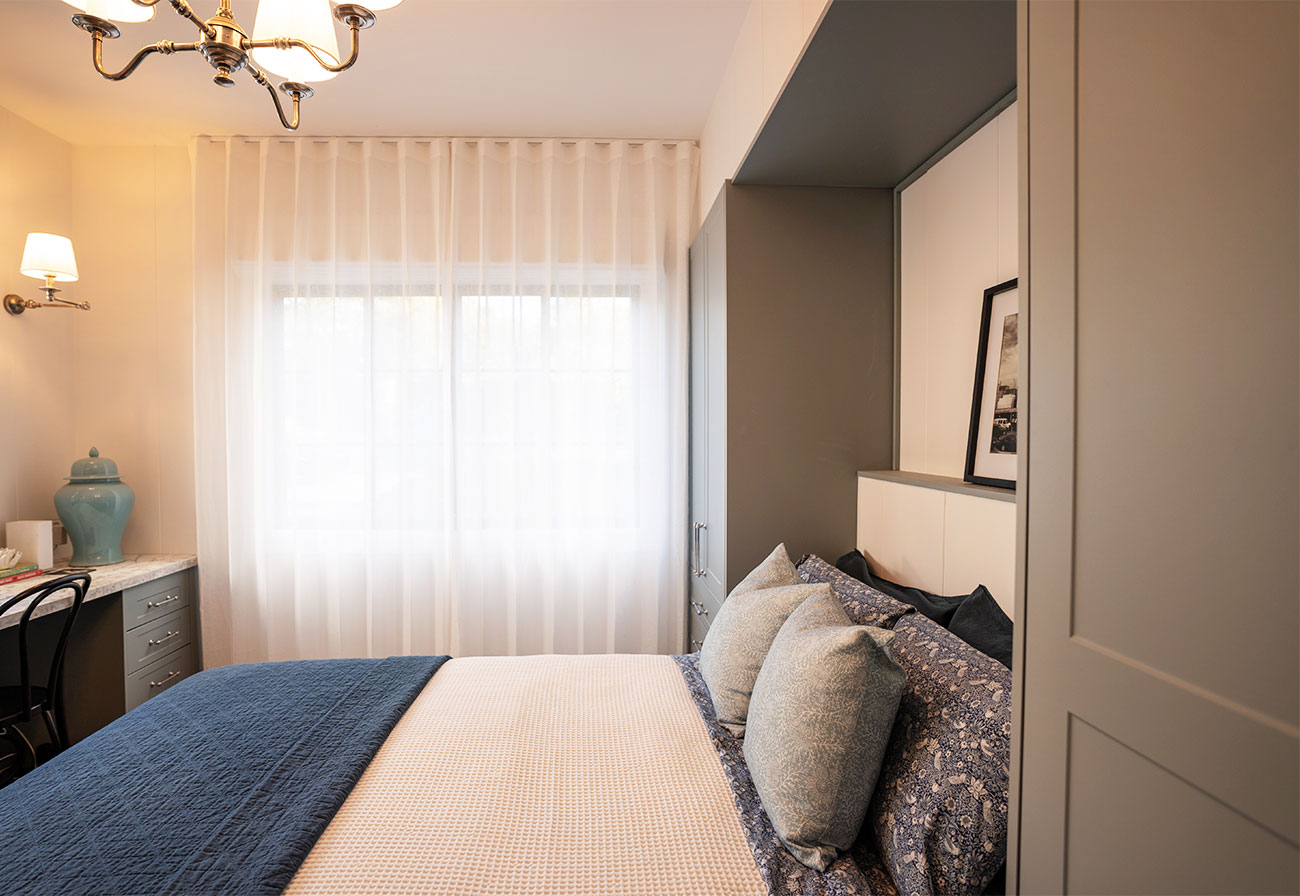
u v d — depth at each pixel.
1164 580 0.61
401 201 3.24
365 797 1.27
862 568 2.17
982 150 1.86
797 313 2.42
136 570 2.96
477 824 1.18
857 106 1.80
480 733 1.55
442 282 3.27
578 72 2.67
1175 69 0.60
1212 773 0.56
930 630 1.38
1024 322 0.81
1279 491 0.51
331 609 3.32
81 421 3.34
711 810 1.23
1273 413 0.51
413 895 1.00
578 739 1.52
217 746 1.46
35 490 3.11
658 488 3.30
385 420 3.28
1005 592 1.54
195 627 3.33
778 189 2.41
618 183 3.26
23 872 1.03
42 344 3.15
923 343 2.23
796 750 1.13
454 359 3.25
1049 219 0.77
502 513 3.32
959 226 1.99
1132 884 0.65
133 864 1.05
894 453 2.45
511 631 3.31
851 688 1.12
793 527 2.43
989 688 1.11
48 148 3.18
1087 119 0.71
